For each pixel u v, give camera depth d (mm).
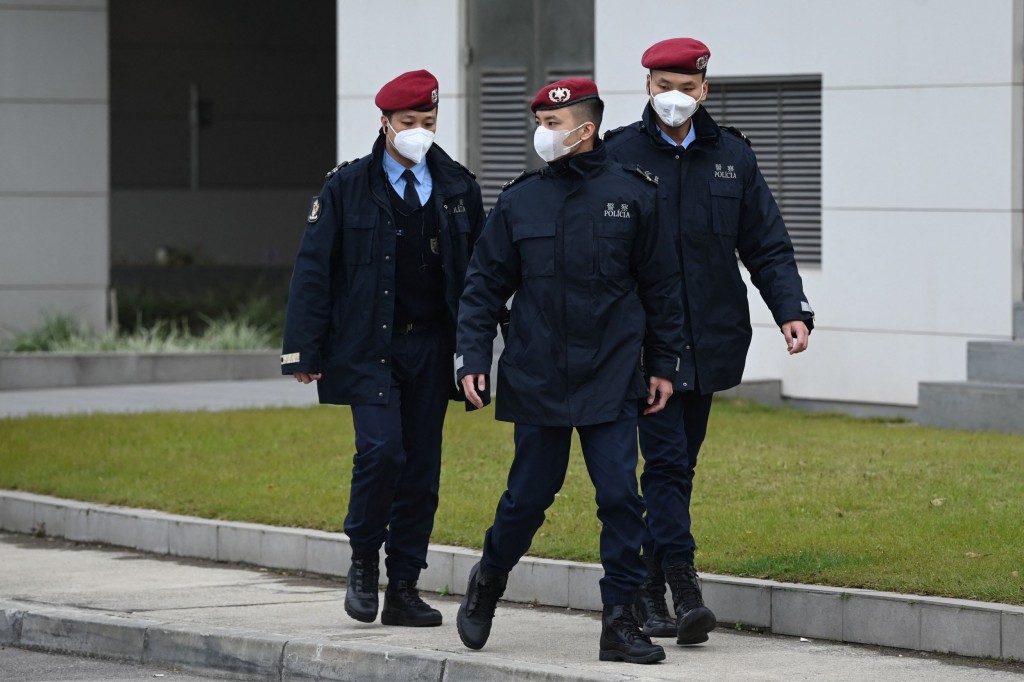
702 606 15867
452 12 40312
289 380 44125
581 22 39688
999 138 34438
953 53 34812
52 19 47250
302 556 21156
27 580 20609
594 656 15695
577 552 19234
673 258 15562
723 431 29641
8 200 47219
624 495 15109
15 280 47281
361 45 41125
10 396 39969
